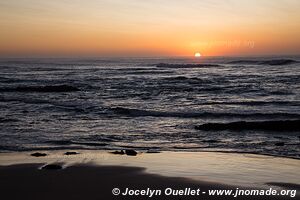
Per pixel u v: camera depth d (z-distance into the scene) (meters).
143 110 23.42
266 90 37.00
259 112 23.00
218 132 16.84
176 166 9.79
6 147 12.93
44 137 15.11
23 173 8.76
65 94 35.56
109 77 58.50
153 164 9.99
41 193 7.25
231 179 8.48
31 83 47.03
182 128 17.88
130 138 15.24
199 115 22.11
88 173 8.84
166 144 14.05
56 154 11.39
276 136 16.03
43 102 29.28
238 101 28.92
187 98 31.86
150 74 67.56
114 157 10.90
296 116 21.38
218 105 26.91
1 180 8.16
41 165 9.61
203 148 13.24
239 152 12.14
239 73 67.50
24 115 22.06
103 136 15.55
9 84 45.50
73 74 66.62
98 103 28.61
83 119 20.66
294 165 10.10
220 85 43.44
